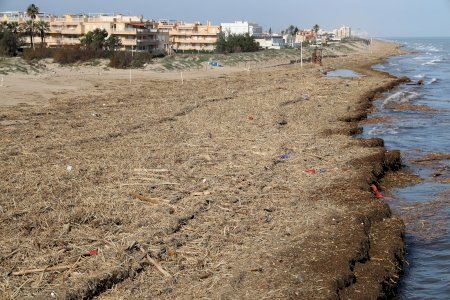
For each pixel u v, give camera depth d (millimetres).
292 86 44750
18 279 9906
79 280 9781
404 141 24734
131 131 23969
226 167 17828
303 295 9555
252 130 24391
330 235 12164
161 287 9852
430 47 189750
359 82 48562
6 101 34062
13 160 18328
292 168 18109
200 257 11047
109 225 12516
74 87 44719
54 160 18406
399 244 12398
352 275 10477
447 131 26969
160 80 53688
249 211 13766
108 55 70125
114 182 15867
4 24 81000
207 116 28234
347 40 175500
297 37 155625
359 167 18453
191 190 15211
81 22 88625
